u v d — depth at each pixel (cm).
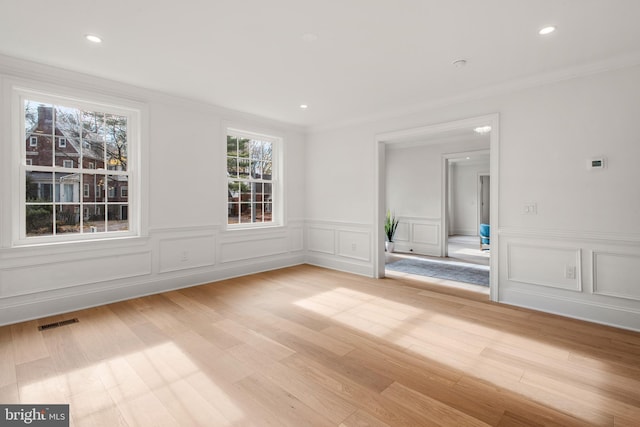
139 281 379
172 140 402
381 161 477
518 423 168
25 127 310
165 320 307
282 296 383
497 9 215
